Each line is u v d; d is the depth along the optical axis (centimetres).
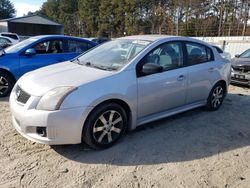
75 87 332
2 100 591
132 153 359
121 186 290
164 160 345
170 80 423
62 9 7794
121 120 375
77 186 288
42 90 333
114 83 359
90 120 341
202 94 499
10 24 3706
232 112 542
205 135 423
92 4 6425
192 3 3603
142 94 389
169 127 450
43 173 310
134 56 396
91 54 464
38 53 649
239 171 325
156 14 4409
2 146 369
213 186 295
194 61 476
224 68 537
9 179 297
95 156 348
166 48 432
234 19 3095
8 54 608
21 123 335
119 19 5588
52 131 322
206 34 3164
